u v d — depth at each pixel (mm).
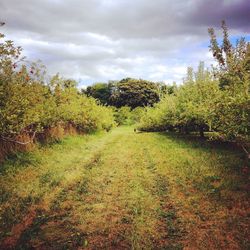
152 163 13156
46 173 11000
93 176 11133
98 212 7613
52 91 17500
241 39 9703
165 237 6215
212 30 10242
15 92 11391
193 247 5734
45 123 15422
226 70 10078
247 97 8383
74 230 6641
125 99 75438
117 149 18406
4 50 10094
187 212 7387
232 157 13250
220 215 7055
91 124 28297
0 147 11797
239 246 5645
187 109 18719
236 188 8844
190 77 20203
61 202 8383
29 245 5984
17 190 8961
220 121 9914
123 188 9547
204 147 16938
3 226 6793
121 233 6422
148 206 7902
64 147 16594
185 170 11328
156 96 73625
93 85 82125
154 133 30484
